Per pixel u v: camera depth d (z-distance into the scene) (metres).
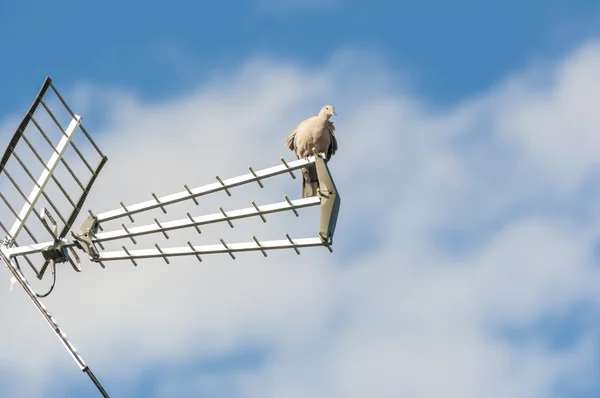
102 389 13.31
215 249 13.36
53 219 14.40
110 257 14.02
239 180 13.13
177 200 13.58
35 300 14.02
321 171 12.61
